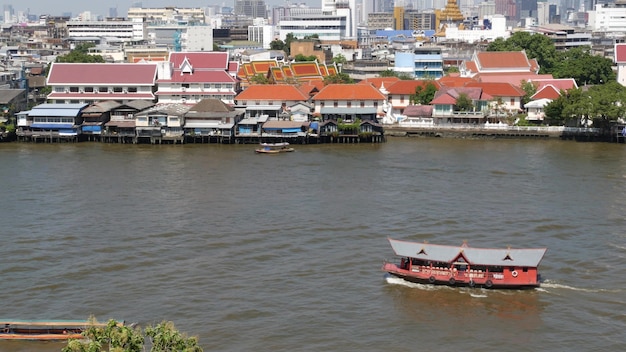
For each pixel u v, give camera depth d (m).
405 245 89.94
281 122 178.38
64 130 178.12
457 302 83.81
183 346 58.50
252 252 97.50
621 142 175.25
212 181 134.75
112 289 86.19
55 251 98.00
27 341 74.81
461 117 190.62
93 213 114.25
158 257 95.75
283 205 118.44
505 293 86.00
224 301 82.94
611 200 121.00
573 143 175.25
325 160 154.38
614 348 73.62
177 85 197.00
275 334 76.06
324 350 73.25
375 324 78.44
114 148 170.00
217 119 176.50
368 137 177.00
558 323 78.81
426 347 74.00
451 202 120.19
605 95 179.38
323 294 85.06
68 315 79.88
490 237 103.19
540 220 110.44
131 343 59.25
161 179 136.25
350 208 116.81
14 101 194.38
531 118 190.38
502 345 74.38
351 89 189.00
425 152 163.88
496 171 142.62
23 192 126.69
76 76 195.38
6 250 98.25
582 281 88.62
